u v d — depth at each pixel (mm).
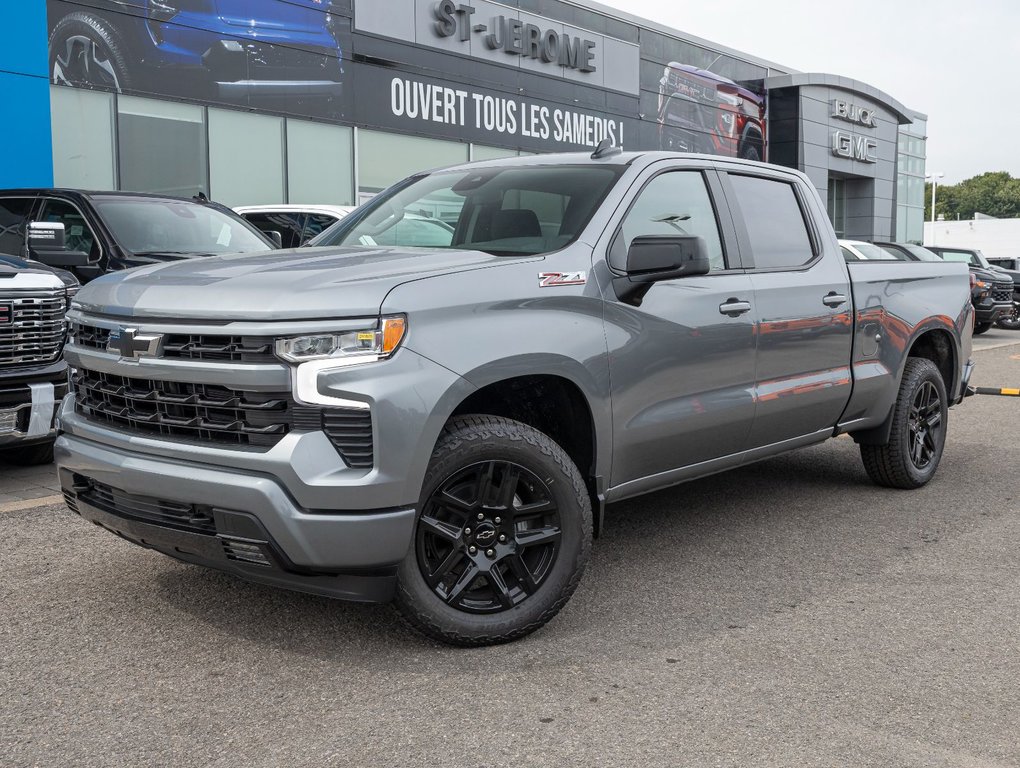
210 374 3221
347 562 3158
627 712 3018
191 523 3291
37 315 5590
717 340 4355
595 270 3848
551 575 3607
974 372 13508
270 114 18234
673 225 4332
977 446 7629
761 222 4898
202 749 2789
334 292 3184
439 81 21734
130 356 3436
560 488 3580
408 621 3418
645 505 5664
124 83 15930
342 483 3105
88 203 7766
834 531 5117
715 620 3818
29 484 5996
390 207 4633
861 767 2684
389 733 2883
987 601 4051
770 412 4738
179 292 3381
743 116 33344
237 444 3221
